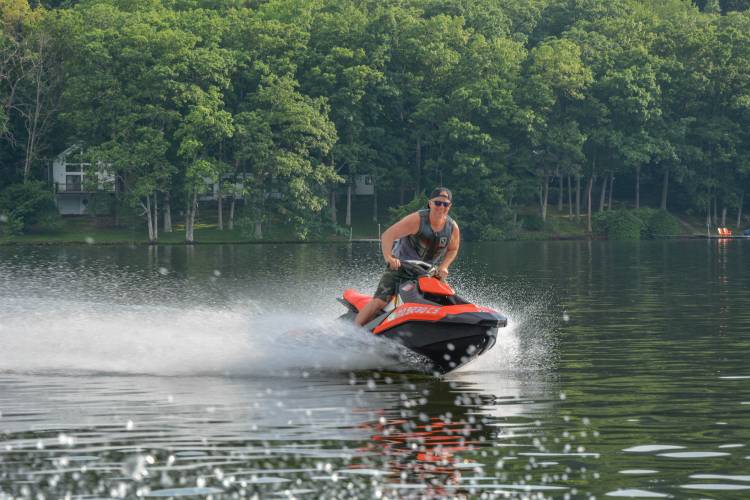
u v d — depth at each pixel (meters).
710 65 141.62
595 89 136.38
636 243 105.50
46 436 11.26
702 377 15.62
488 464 10.02
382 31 134.50
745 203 150.38
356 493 9.00
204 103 118.56
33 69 126.19
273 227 124.12
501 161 130.88
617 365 17.14
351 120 126.62
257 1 154.12
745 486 9.16
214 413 12.70
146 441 11.01
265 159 118.19
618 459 10.20
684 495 8.90
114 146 117.44
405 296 16.58
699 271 48.62
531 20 167.12
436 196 16.28
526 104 131.75
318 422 12.12
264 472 9.69
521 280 42.56
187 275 48.81
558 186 152.25
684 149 138.50
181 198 122.69
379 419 12.32
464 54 137.12
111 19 128.12
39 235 121.31
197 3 150.38
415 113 129.75
